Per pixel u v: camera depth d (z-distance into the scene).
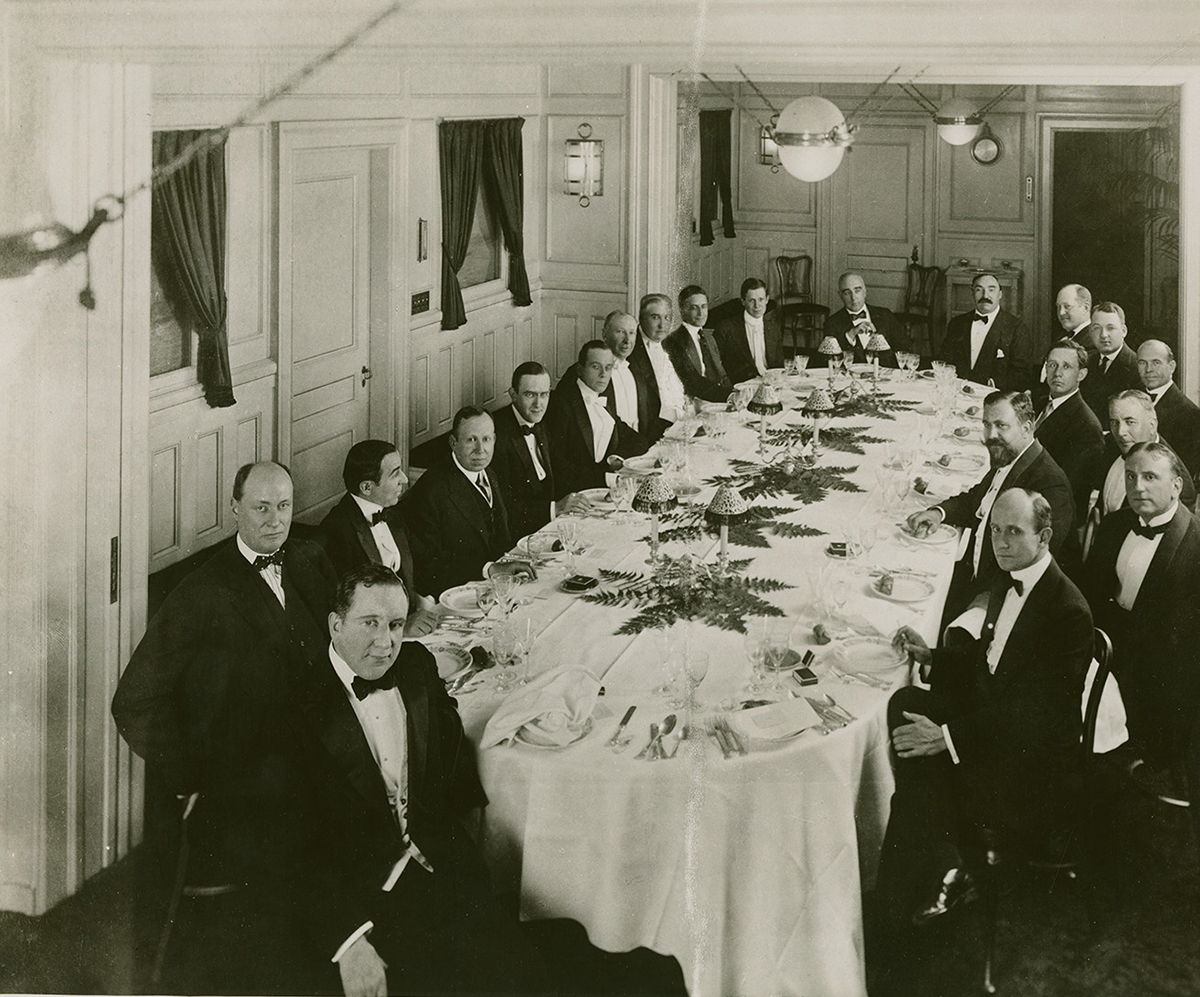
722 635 3.27
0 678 3.40
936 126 9.70
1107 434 5.20
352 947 2.59
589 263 8.59
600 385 5.58
